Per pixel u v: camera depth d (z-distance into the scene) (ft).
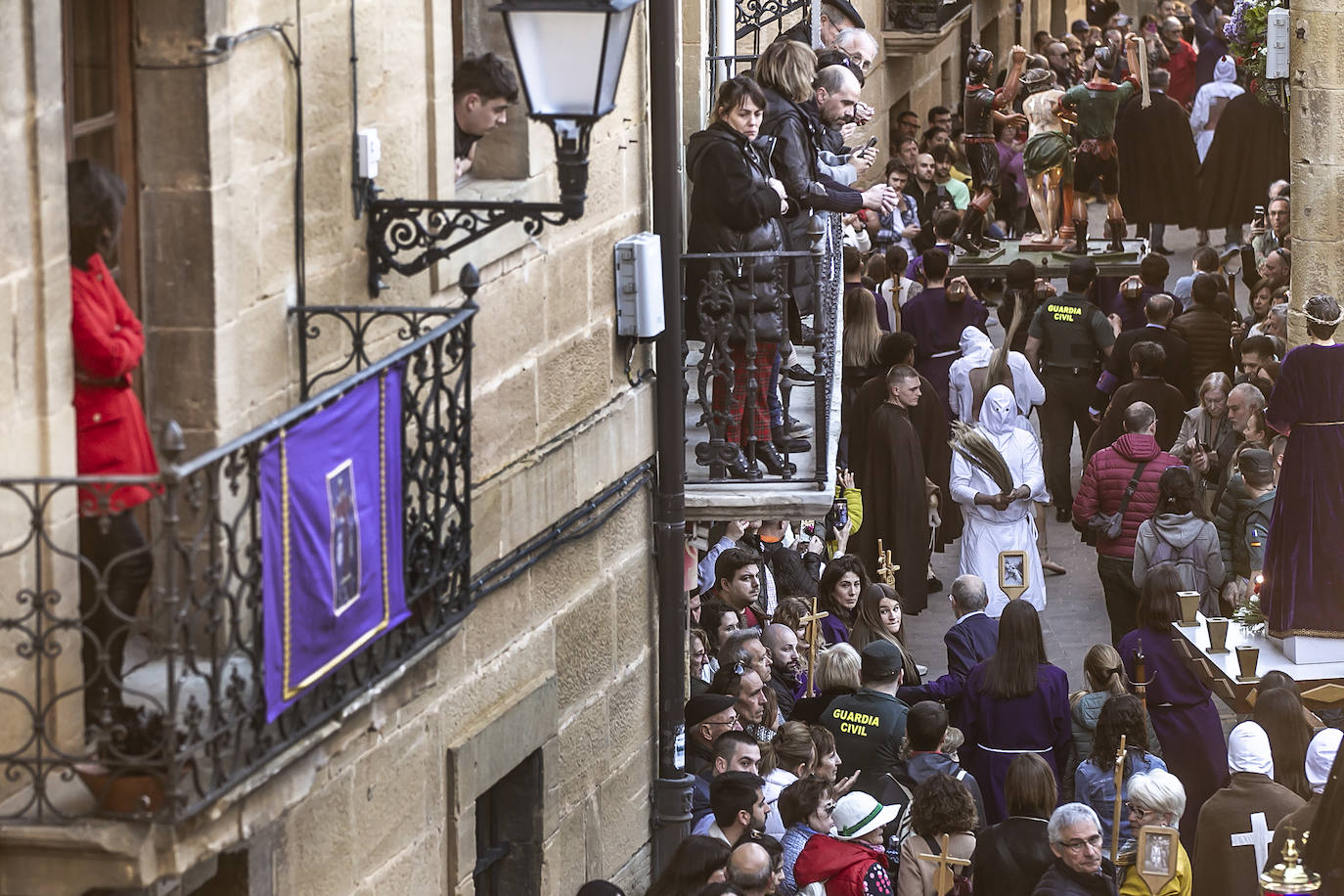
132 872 54.13
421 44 76.02
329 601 60.59
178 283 62.54
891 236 212.43
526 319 84.64
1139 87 216.95
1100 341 174.19
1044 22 381.19
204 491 61.46
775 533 126.31
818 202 116.98
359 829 71.97
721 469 104.88
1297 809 92.84
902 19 268.41
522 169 84.74
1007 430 148.87
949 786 90.48
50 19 54.75
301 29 67.05
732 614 111.34
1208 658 108.99
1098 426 175.94
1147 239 252.83
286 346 67.15
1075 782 102.78
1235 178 247.29
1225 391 148.97
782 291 105.40
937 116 252.83
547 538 87.15
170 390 62.90
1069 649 151.23
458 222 73.82
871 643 103.55
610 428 94.48
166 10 61.31
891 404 151.43
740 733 93.15
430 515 71.82
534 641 86.79
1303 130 146.72
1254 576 118.73
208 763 57.52
